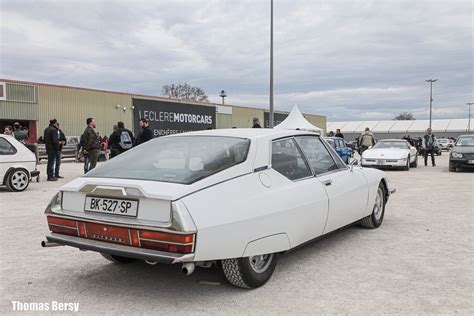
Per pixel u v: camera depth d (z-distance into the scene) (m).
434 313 3.27
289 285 3.87
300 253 4.86
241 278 3.65
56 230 3.82
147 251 3.25
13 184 10.34
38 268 4.45
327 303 3.46
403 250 4.95
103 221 3.44
